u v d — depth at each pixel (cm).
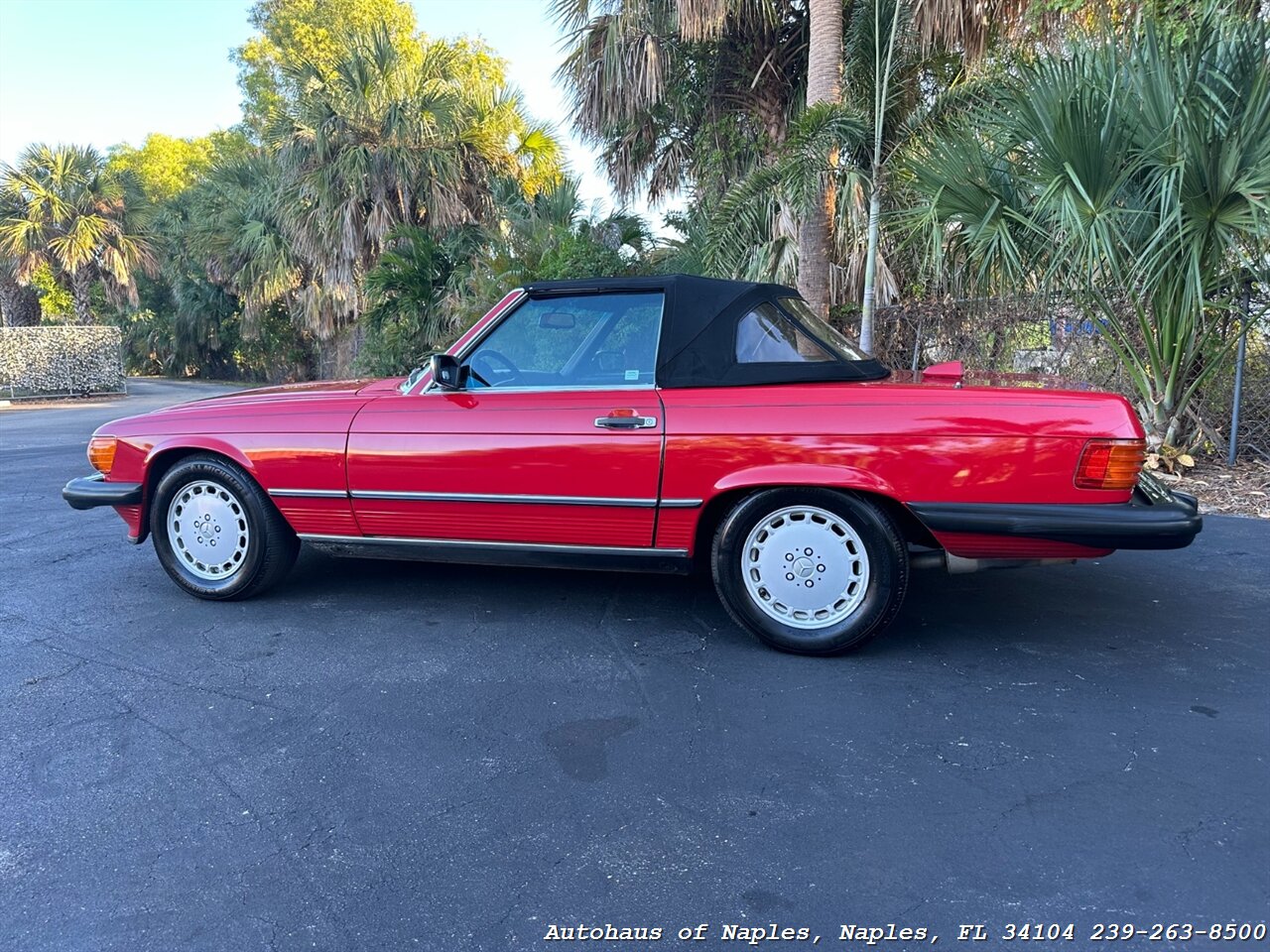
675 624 390
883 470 327
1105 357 720
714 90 1104
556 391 369
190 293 3519
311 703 312
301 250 1994
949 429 322
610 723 295
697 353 358
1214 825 231
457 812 243
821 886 209
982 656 349
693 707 306
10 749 279
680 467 345
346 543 403
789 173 746
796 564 347
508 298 390
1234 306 638
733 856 221
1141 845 223
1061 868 214
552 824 237
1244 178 534
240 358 3591
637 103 1038
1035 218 600
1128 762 265
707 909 201
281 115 1917
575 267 1153
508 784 257
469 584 451
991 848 223
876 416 330
